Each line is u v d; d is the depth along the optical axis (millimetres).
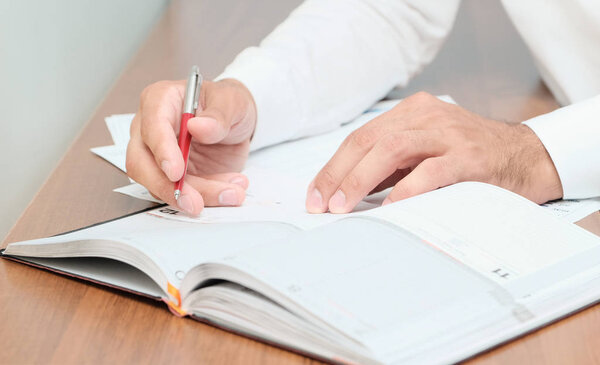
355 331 442
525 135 763
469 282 508
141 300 565
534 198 745
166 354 490
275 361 478
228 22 1539
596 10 1048
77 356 490
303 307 458
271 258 509
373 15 1112
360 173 685
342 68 1032
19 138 1015
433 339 453
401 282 495
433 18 1140
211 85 822
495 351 487
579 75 1090
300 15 1097
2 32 965
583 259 563
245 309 495
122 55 1567
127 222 676
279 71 951
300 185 786
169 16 1634
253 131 892
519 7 1131
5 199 962
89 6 1341
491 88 1171
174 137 691
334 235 554
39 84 1094
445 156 704
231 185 713
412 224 581
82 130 1001
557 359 480
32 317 542
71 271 604
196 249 562
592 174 739
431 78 1235
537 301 511
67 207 756
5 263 642
